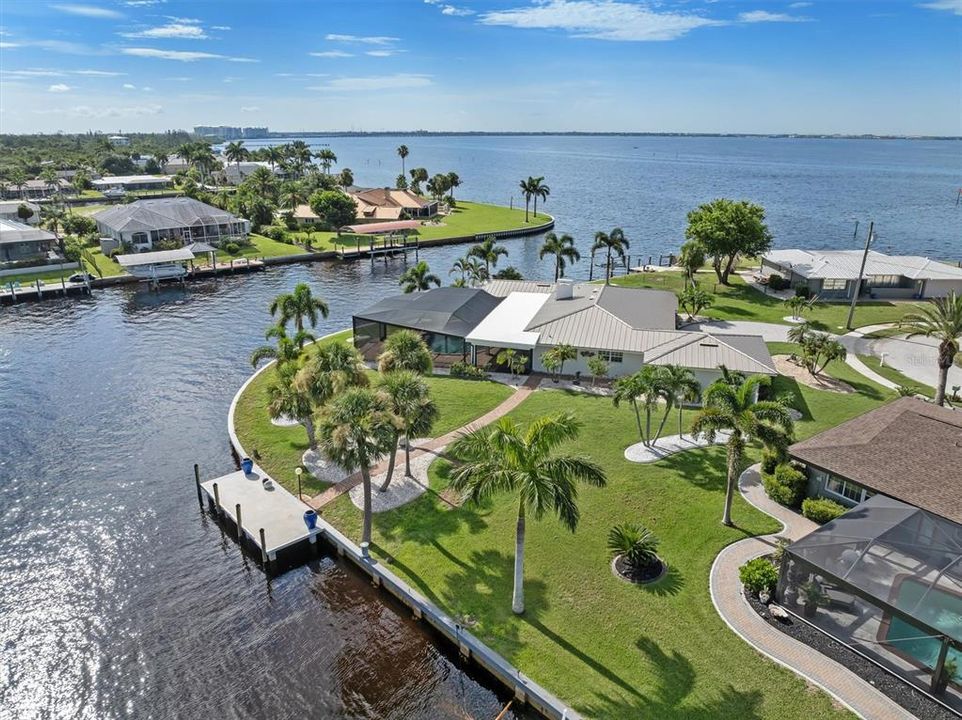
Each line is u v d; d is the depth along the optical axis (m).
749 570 24.70
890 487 27.27
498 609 24.28
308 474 34.81
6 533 31.17
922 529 24.06
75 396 47.34
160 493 34.56
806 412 41.62
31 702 22.14
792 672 20.95
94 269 87.25
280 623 25.58
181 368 53.19
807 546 23.44
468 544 28.31
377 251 104.25
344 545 28.55
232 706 21.84
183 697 22.22
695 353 44.94
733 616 23.48
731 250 74.50
